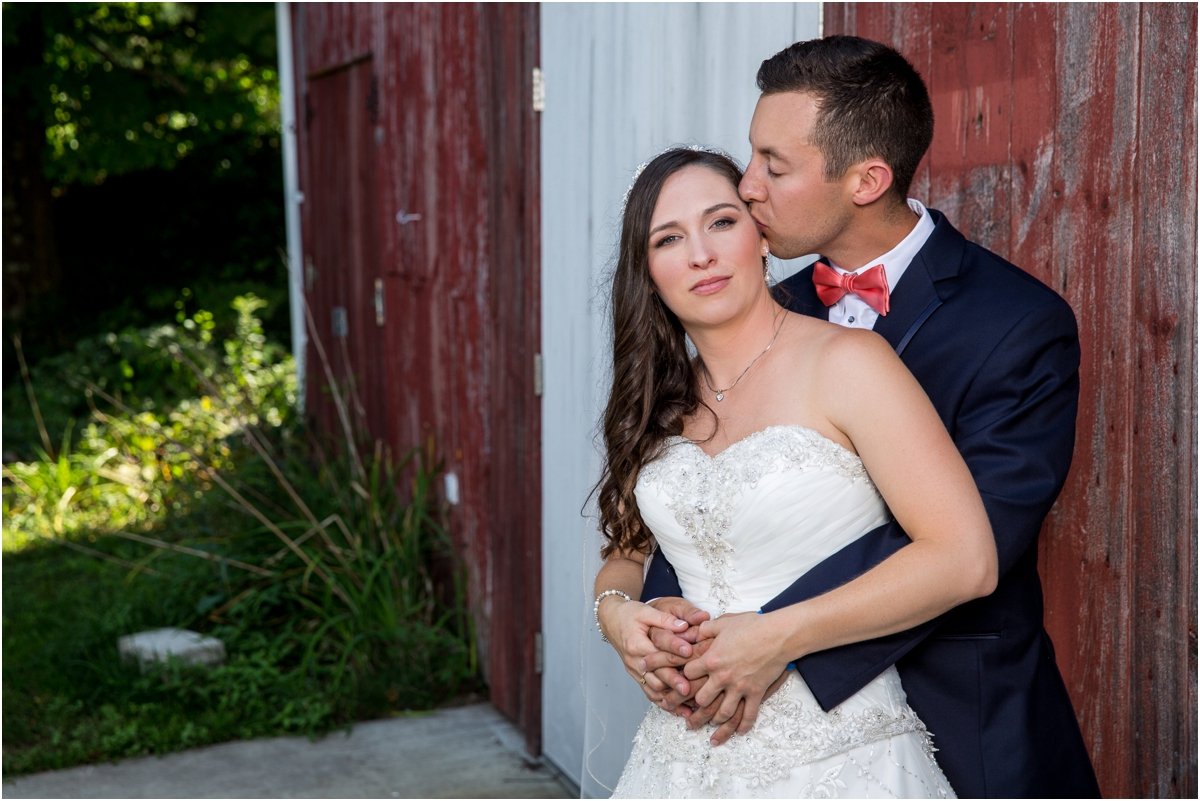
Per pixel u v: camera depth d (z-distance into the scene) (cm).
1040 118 203
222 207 1270
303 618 461
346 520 488
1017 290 174
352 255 584
